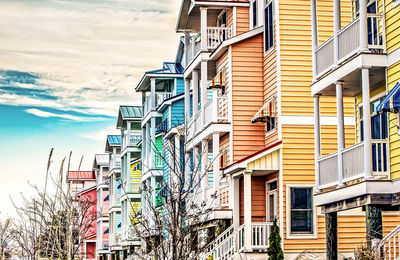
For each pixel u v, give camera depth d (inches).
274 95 1266.0
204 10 1435.8
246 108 1338.6
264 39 1333.7
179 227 943.7
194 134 1411.2
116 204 2755.9
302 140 1227.9
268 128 1306.6
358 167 860.0
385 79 914.7
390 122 864.9
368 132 839.1
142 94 2240.4
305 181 1213.7
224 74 1382.9
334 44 927.7
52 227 1379.2
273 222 1157.7
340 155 903.1
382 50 900.6
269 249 1147.9
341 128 914.7
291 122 1230.9
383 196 827.4
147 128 2134.6
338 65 919.0
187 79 1614.2
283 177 1210.0
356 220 1180.5
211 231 1322.6
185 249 919.0
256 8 1375.5
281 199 1203.9
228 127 1332.4
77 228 1691.7
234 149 1327.5
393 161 856.9
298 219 1204.5
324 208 962.7
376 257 755.4
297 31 1255.5
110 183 2906.0
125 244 2245.3
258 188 1290.6
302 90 1243.2
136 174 2564.0
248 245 1186.6
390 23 869.2
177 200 1031.6
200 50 1438.2
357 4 1026.7
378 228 832.9
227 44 1342.3
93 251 3467.0
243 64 1346.0
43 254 1409.9
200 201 1396.4
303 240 1196.5
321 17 1258.0
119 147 2817.4
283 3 1259.8
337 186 981.2
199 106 1615.4
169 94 2098.9
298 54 1251.2
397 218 1019.9
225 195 1360.7
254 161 1211.2
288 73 1245.7
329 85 948.6
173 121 1907.0
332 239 953.5
